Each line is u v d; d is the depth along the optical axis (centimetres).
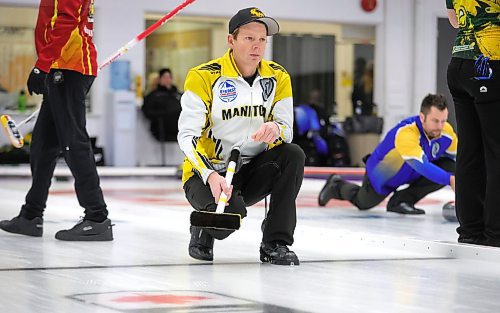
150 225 1182
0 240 993
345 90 3709
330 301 613
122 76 3147
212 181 771
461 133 931
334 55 3669
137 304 591
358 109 3572
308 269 779
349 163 3134
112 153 3103
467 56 905
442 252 890
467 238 926
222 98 800
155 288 663
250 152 820
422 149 1326
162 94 3089
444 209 1292
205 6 3272
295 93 3625
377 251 925
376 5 3531
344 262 831
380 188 1425
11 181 2377
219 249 925
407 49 3575
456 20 940
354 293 648
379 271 772
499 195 893
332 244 990
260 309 578
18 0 3009
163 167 3034
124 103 3083
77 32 986
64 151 992
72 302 597
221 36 3544
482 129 902
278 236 814
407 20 3569
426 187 1405
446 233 1103
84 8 992
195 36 3525
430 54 3575
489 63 889
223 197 761
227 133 813
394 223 1246
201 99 797
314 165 3045
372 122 3228
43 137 1026
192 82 798
